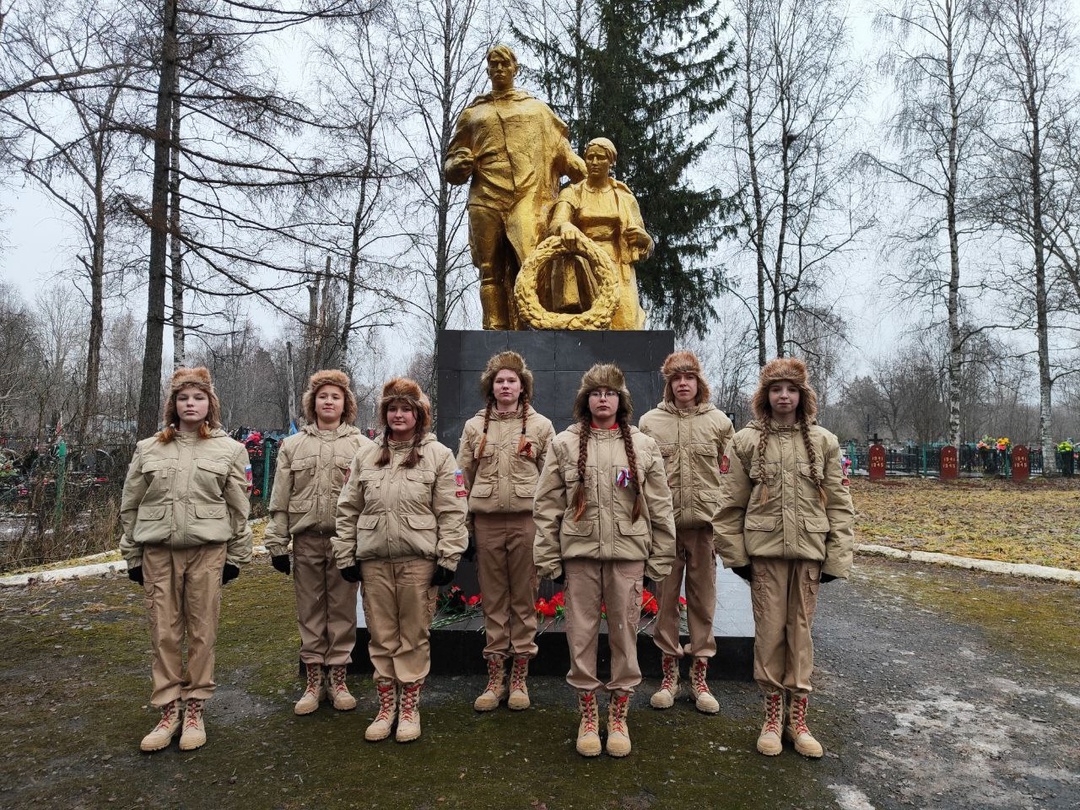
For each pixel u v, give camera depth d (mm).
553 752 2965
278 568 3553
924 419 33344
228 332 11438
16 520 7867
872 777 2801
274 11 10383
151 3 10211
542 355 4801
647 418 3719
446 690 3682
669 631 3551
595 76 17703
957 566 7305
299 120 10734
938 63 20172
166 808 2537
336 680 3504
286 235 11055
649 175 17859
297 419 31375
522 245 5234
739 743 3080
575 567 3010
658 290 18516
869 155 19484
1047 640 4750
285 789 2662
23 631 4855
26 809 2537
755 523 3047
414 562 3129
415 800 2574
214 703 3562
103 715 3410
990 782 2775
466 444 3623
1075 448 24297
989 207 19656
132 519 3111
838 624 5156
